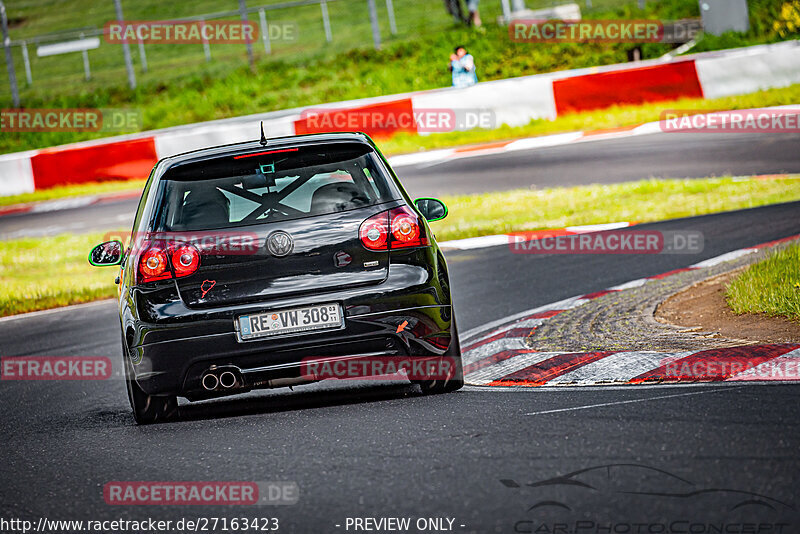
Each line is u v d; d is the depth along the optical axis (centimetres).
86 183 8375
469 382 2250
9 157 8406
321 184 2027
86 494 1567
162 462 1714
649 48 10619
